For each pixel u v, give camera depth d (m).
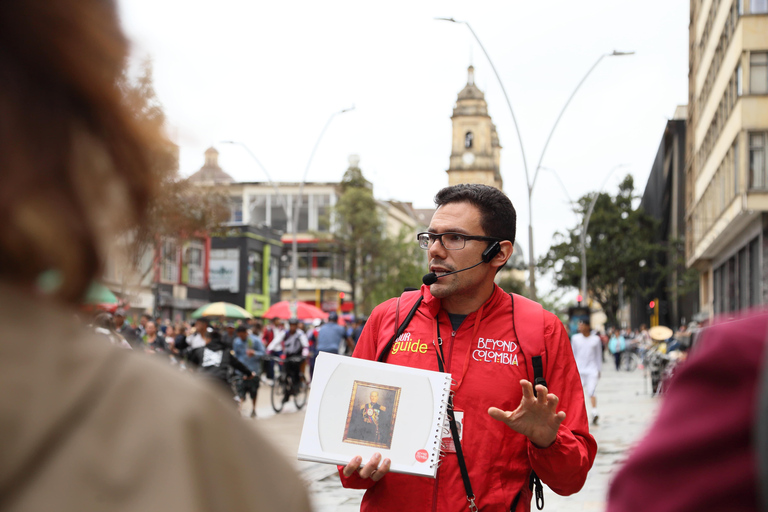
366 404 2.71
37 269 0.73
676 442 0.96
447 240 3.03
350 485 2.79
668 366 17.38
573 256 64.38
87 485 0.70
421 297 3.13
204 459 0.75
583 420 2.91
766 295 31.39
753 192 31.56
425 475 2.62
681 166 65.88
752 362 0.95
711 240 39.97
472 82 88.19
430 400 2.71
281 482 0.81
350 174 55.09
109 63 0.74
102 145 0.75
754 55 32.22
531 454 2.73
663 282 74.12
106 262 0.77
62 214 0.73
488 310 3.02
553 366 2.95
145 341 15.28
